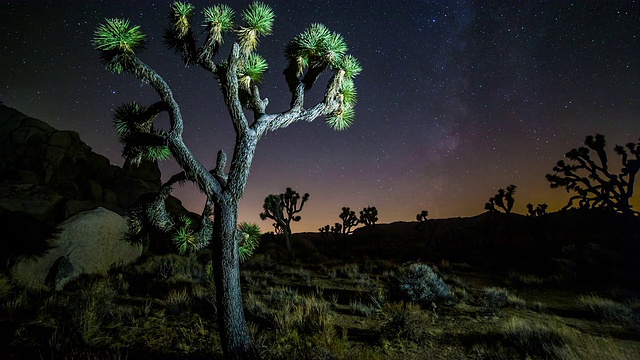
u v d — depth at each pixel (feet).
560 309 26.91
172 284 27.86
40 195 36.78
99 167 55.67
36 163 47.73
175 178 13.92
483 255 66.13
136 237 14.32
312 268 49.55
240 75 15.67
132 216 14.19
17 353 14.08
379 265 50.44
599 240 59.06
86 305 18.65
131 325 18.25
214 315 20.02
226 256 12.59
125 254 34.12
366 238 117.39
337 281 37.14
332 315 22.47
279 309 22.45
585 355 15.74
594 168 55.57
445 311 24.90
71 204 37.86
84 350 14.76
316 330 18.35
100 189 51.16
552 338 18.11
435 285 27.55
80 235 30.60
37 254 28.04
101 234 31.91
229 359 12.01
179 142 13.02
